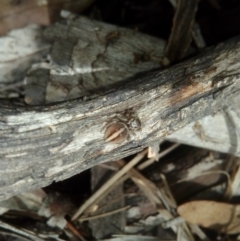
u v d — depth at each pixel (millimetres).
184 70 169
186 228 203
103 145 163
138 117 162
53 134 162
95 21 212
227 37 215
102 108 163
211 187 209
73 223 202
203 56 173
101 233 201
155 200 206
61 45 211
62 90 204
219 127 192
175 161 213
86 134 162
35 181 167
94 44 208
